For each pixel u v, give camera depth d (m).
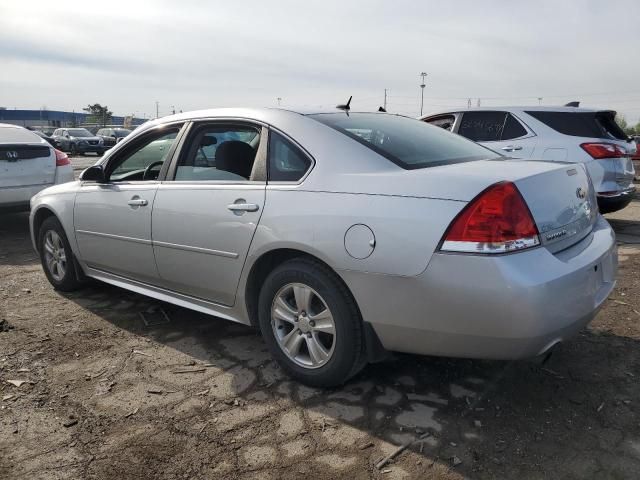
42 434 2.69
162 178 3.77
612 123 7.16
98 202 4.18
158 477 2.37
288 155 3.13
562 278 2.45
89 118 71.00
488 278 2.38
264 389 3.09
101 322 4.12
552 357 3.38
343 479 2.33
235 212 3.21
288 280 3.02
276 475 2.37
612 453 2.46
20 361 3.46
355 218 2.70
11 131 7.55
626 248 6.15
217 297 3.50
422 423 2.71
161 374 3.28
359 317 2.83
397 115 3.92
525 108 7.33
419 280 2.52
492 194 2.44
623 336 3.67
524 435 2.60
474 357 2.58
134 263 3.98
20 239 7.29
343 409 2.86
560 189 2.76
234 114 3.51
